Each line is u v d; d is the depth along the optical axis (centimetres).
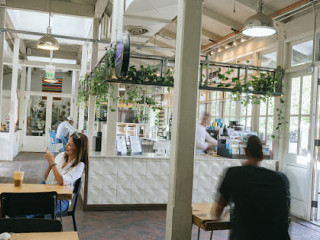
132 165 626
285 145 672
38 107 1555
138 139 693
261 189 219
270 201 217
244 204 220
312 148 609
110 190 614
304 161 622
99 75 646
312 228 557
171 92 1237
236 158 678
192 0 292
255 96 672
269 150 707
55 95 1571
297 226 566
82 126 1291
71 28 1151
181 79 290
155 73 628
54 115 1570
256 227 215
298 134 641
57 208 380
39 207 305
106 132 634
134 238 462
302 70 639
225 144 699
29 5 847
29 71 1546
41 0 852
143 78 592
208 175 658
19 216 332
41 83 1689
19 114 1510
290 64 667
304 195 618
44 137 1541
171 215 291
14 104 1173
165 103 1302
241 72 839
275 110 692
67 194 338
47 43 737
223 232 510
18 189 346
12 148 1170
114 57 555
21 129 1416
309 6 597
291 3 632
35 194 302
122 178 620
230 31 859
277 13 660
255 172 225
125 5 614
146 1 573
